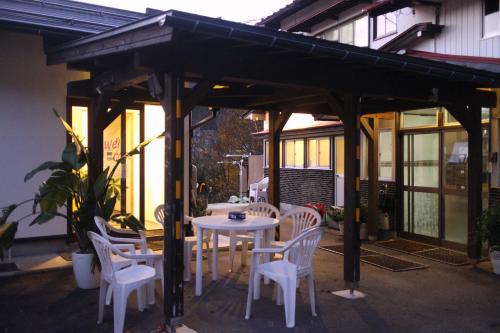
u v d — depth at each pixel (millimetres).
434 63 4984
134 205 8039
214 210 12648
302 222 6035
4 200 6395
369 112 7809
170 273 3979
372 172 8438
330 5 9719
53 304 4742
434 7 7969
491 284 5691
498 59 6359
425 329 4238
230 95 6523
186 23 3299
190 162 7973
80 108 7160
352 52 4285
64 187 5250
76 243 6812
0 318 4355
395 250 7598
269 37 3711
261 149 18094
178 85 3951
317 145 11414
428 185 8133
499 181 6809
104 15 7055
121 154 7160
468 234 6543
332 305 4852
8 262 6102
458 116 6465
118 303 3928
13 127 6441
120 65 4754
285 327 4227
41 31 5848
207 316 4477
